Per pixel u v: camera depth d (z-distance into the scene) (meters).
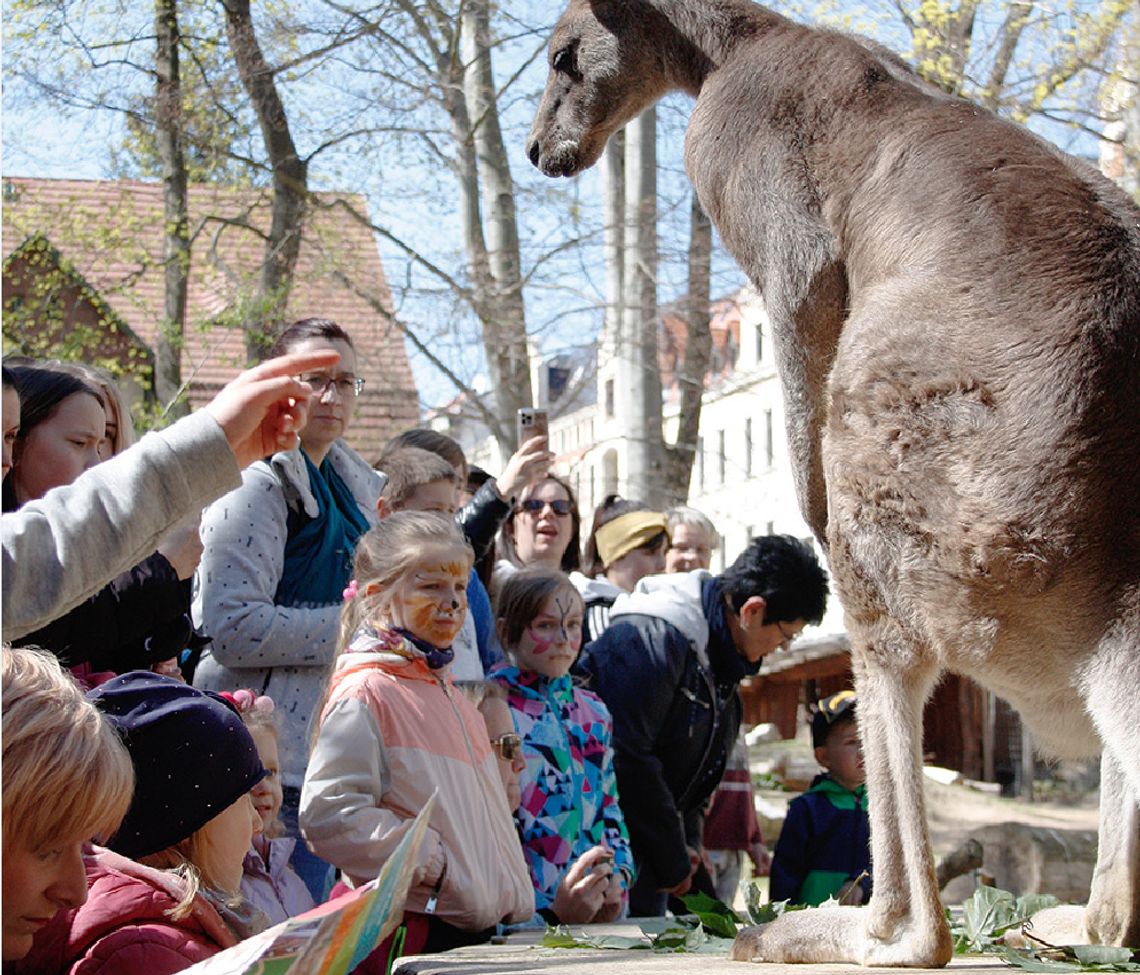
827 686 13.34
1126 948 3.46
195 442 2.32
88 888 2.66
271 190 17.88
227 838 3.02
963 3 13.10
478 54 16.86
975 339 3.13
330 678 4.22
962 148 3.51
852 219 3.69
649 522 6.94
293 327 5.25
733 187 4.00
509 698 4.98
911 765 3.18
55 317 18.28
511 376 17.33
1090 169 3.47
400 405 19.30
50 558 2.21
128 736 2.89
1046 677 3.10
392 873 1.98
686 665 5.48
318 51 16.16
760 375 32.44
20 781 2.26
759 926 3.43
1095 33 12.96
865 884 5.82
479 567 5.96
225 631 4.62
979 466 3.06
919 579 3.14
